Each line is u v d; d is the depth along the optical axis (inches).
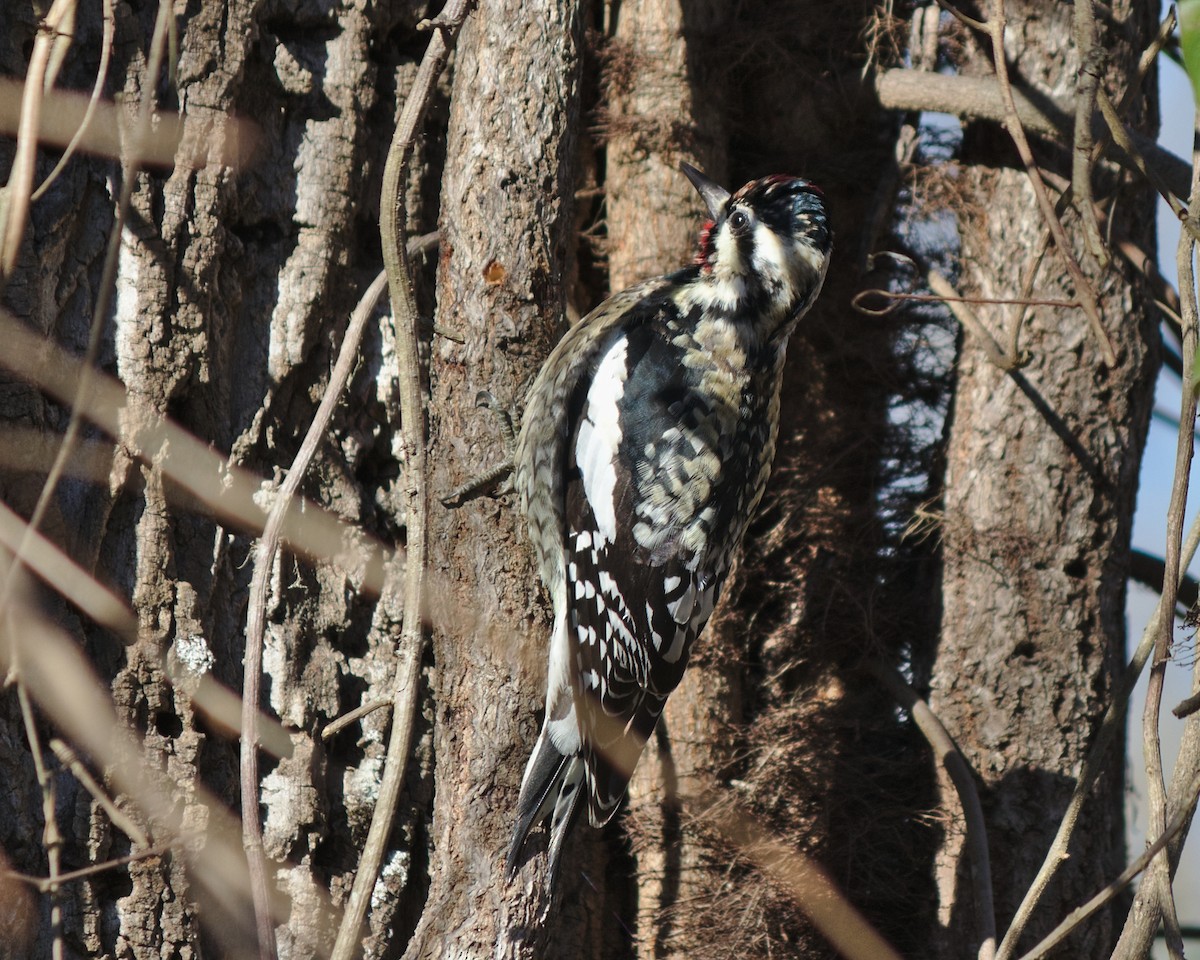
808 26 317.4
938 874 291.9
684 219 307.7
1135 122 305.1
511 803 242.1
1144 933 219.1
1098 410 295.4
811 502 322.3
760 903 281.0
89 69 243.6
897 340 334.6
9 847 224.8
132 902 232.4
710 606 291.6
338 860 252.5
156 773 236.1
